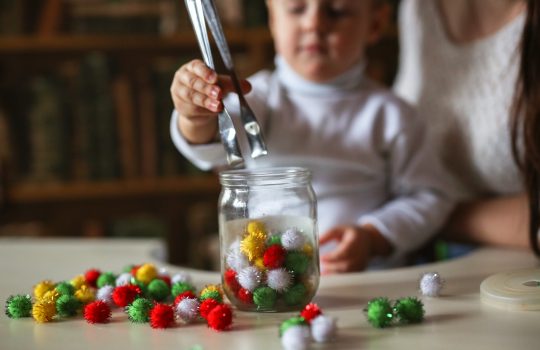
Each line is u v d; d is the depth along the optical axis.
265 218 0.80
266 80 1.30
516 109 1.15
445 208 1.25
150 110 2.09
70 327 0.77
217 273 1.01
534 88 1.11
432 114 1.47
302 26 1.21
